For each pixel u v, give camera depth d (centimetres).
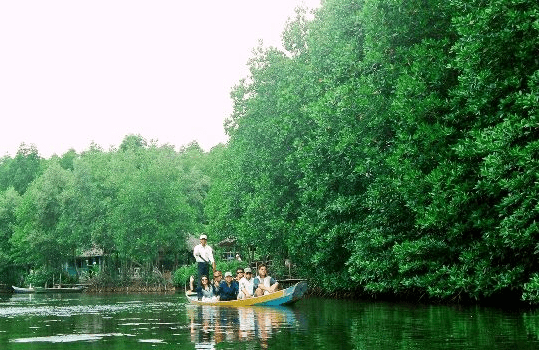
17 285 7600
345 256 2461
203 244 2312
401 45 1905
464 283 1555
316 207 2486
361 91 1911
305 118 2709
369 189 1972
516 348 736
